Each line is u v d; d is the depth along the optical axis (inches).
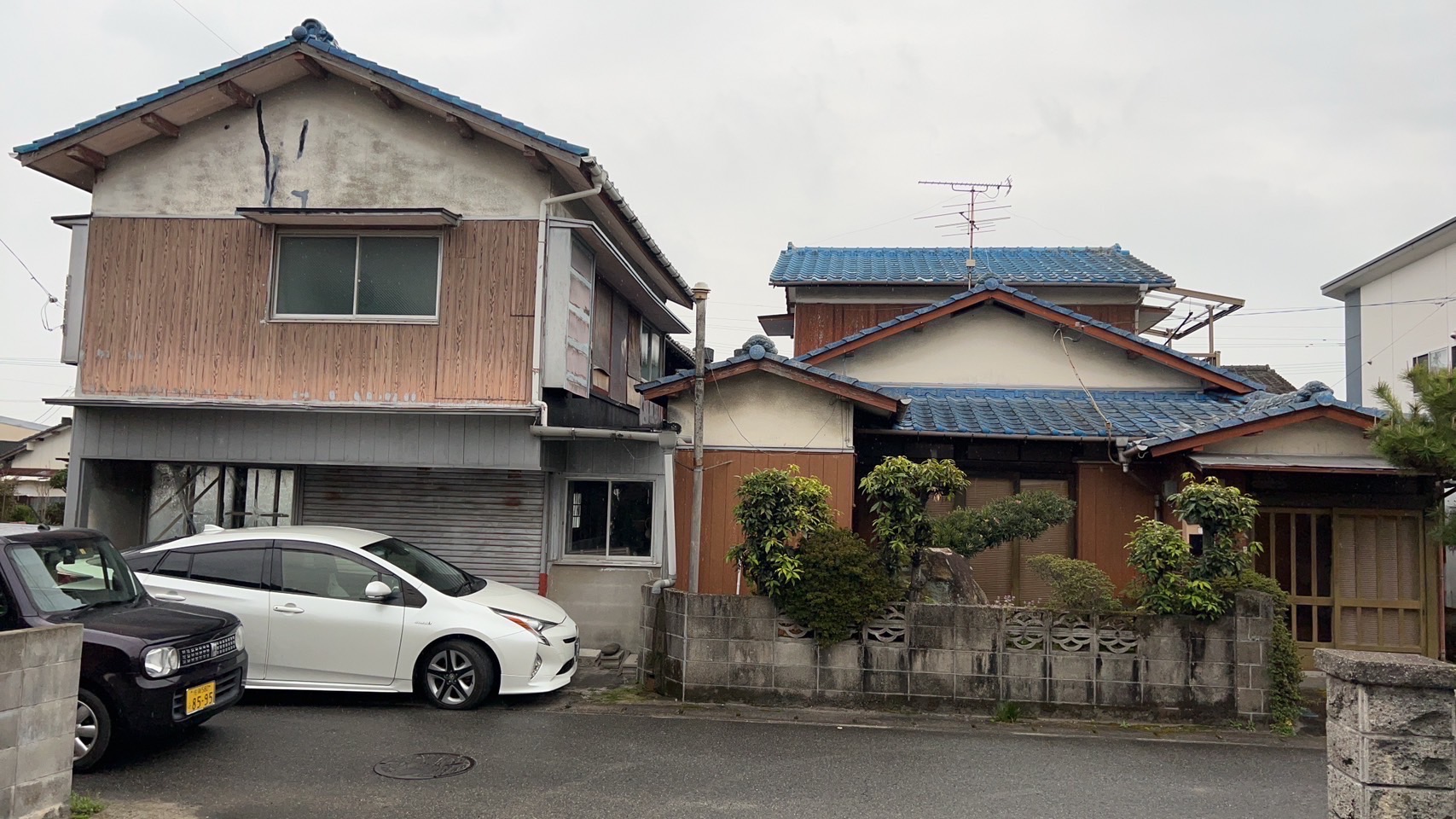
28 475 892.6
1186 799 239.5
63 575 254.5
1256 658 314.2
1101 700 316.8
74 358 412.5
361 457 408.2
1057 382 526.3
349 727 292.4
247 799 225.1
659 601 349.1
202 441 412.8
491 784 239.6
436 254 410.9
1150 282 655.1
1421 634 397.4
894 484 327.6
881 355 538.3
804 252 796.0
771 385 425.7
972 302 518.9
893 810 227.3
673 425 426.3
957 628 322.7
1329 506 403.9
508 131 394.9
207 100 412.2
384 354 405.4
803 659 327.9
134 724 238.8
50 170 421.1
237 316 411.2
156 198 420.2
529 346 402.6
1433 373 301.0
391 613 319.0
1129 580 441.1
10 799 184.9
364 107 419.2
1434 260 697.6
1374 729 169.3
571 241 409.1
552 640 330.6
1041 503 386.9
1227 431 391.9
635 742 280.4
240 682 279.1
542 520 443.5
